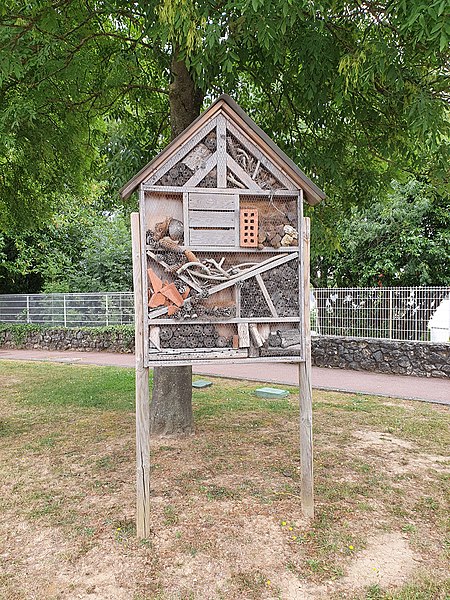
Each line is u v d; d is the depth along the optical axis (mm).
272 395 8164
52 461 5020
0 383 9836
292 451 5246
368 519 3699
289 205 3604
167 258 3371
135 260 3371
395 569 3037
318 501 3998
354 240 14508
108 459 5039
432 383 9609
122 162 6043
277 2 3463
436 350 10195
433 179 5832
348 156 6367
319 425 6328
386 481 4434
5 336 18516
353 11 4598
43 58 4645
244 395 8336
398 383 9641
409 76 4406
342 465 4836
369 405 7555
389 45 4148
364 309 11352
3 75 4473
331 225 6984
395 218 13922
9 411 7277
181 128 5734
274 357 3562
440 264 13484
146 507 3428
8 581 2939
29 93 5215
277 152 3496
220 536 3434
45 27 4887
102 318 17281
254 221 3504
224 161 3477
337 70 4555
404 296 10734
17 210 8547
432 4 3064
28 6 4855
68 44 5270
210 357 3445
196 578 2947
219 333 3479
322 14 4316
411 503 3986
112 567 3076
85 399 8055
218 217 3465
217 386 9344
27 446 5527
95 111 7016
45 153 6504
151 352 3367
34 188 8438
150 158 6312
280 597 2764
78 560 3160
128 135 6395
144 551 3250
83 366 12461
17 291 21469
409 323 10695
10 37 4660
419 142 5387
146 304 3344
